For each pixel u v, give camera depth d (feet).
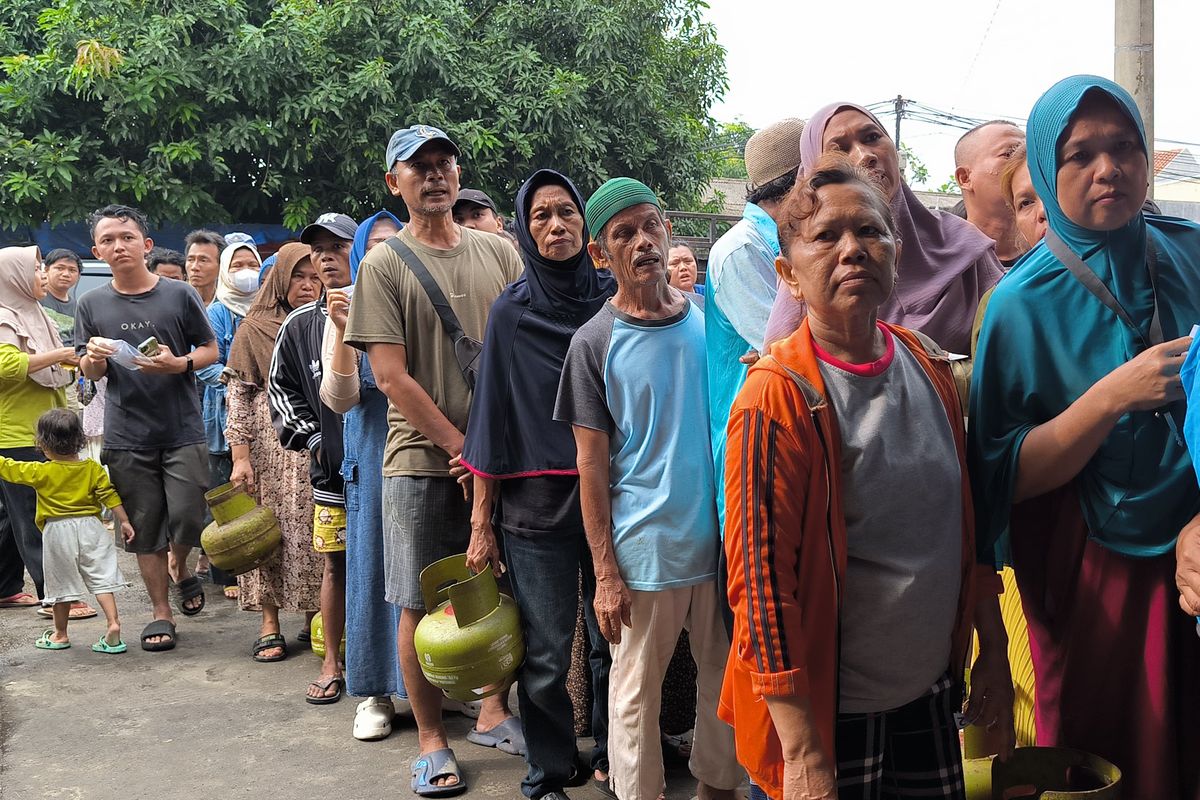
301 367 13.17
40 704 13.51
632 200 8.64
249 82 37.47
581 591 11.22
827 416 5.90
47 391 17.94
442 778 10.55
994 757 6.94
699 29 48.55
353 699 13.55
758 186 9.45
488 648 9.39
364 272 10.49
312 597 14.44
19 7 40.52
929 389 6.26
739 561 5.90
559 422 9.43
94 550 15.78
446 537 10.57
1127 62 21.30
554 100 40.06
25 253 18.20
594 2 43.39
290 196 40.55
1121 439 6.29
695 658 9.12
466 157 39.14
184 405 16.58
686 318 8.96
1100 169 6.09
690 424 8.73
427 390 10.60
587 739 11.81
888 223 5.97
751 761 6.19
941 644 6.26
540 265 9.64
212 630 16.90
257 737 12.28
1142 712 6.47
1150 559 6.42
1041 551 7.00
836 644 5.98
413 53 38.52
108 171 37.37
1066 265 6.45
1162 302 6.37
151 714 13.09
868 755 6.26
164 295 16.80
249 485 15.15
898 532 6.04
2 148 36.81
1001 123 10.45
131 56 37.04
